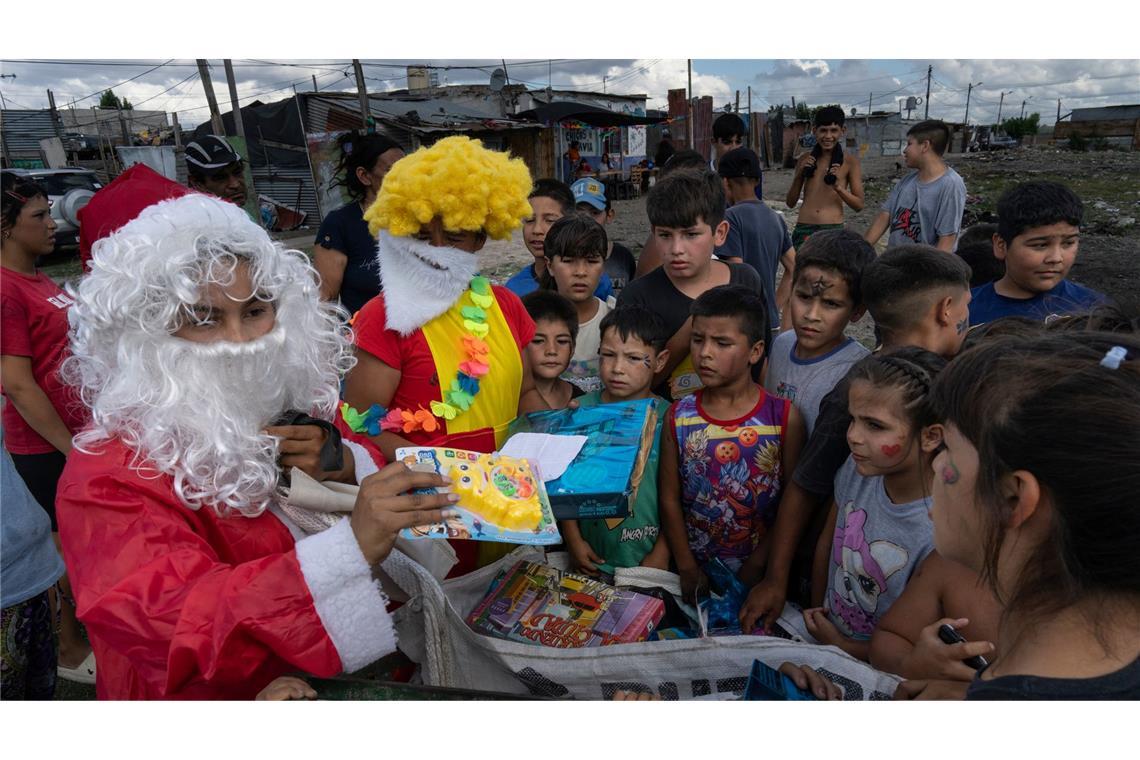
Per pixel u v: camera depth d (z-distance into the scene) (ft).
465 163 6.16
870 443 5.32
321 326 4.69
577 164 68.18
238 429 3.94
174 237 3.78
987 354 2.83
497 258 37.22
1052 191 7.80
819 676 4.69
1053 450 2.45
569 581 6.13
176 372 3.79
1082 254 31.09
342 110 51.08
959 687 4.42
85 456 3.80
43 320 8.12
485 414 6.80
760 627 6.44
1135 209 41.57
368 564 3.71
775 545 6.66
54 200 39.91
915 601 5.10
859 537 5.77
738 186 14.20
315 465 4.34
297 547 3.70
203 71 35.73
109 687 4.26
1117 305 4.05
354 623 3.64
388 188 6.26
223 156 10.95
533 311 8.46
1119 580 2.45
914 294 6.31
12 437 8.71
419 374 6.54
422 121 54.19
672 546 7.41
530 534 4.76
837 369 7.50
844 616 5.97
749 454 7.13
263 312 4.08
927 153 14.88
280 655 3.52
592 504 5.21
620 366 7.73
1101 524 2.41
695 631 6.56
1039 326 4.76
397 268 6.62
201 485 3.89
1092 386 2.49
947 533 3.03
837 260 7.31
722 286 7.29
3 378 7.88
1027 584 2.66
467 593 6.16
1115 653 2.56
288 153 51.52
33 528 6.43
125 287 3.72
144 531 3.59
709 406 7.39
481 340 6.73
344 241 11.73
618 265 14.43
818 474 6.39
